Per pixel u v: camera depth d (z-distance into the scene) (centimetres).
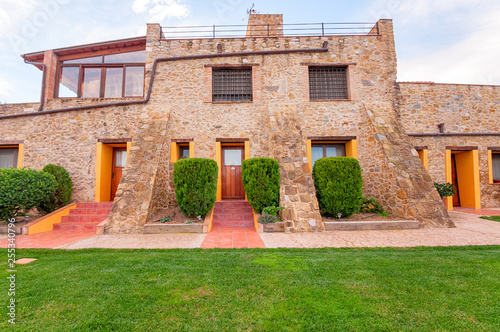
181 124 888
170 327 204
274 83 915
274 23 1081
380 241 504
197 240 524
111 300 249
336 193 662
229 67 922
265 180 651
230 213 727
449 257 383
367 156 859
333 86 945
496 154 1017
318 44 941
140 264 357
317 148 933
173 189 842
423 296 256
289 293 263
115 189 919
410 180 705
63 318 217
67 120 881
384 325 206
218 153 871
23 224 669
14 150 909
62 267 344
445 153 948
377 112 878
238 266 347
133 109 889
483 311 228
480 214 800
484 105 988
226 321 212
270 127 826
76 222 706
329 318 216
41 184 654
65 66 991
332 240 518
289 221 616
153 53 927
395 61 943
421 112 959
